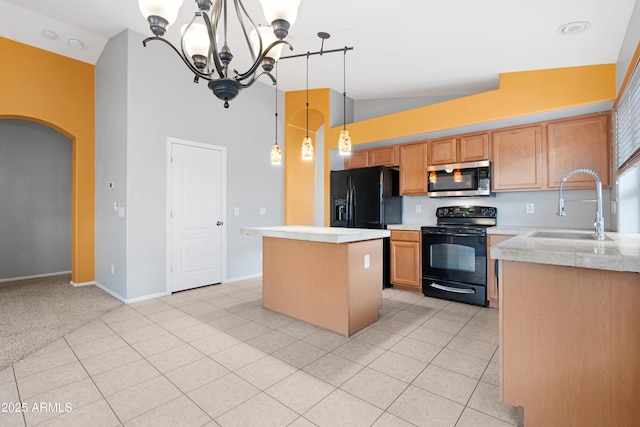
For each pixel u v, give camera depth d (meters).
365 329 2.76
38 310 3.26
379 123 4.25
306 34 3.07
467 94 4.39
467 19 2.60
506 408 1.68
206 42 1.99
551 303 1.46
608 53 2.71
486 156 3.68
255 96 4.81
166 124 3.83
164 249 3.82
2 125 4.61
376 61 3.61
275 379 1.96
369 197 4.27
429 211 4.45
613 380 1.34
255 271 4.84
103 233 4.09
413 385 1.90
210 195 4.27
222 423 1.56
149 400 1.75
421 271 3.87
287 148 5.25
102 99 4.08
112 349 2.38
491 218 3.78
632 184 2.60
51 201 5.02
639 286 1.29
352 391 1.83
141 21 3.39
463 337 2.59
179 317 3.07
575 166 3.16
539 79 3.12
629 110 2.33
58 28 3.55
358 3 2.59
